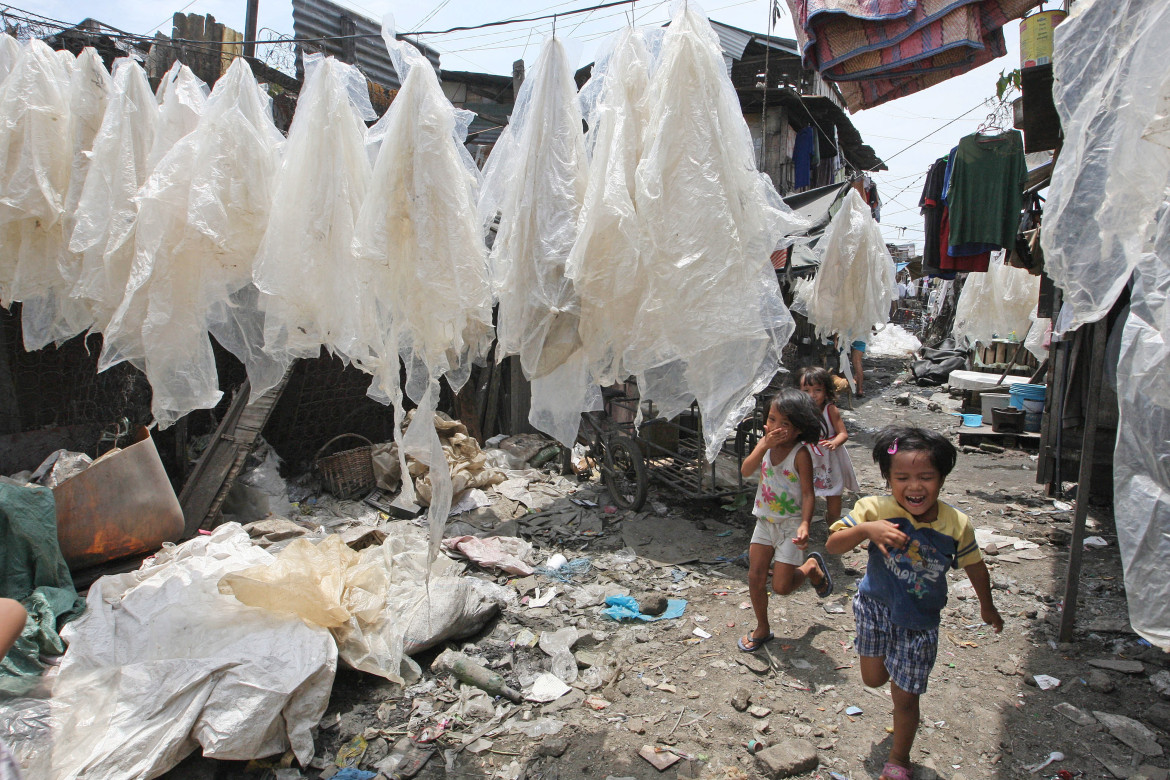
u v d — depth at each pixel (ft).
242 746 8.05
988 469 21.66
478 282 7.77
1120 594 12.44
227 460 15.65
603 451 18.74
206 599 10.14
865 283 27.96
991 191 16.70
